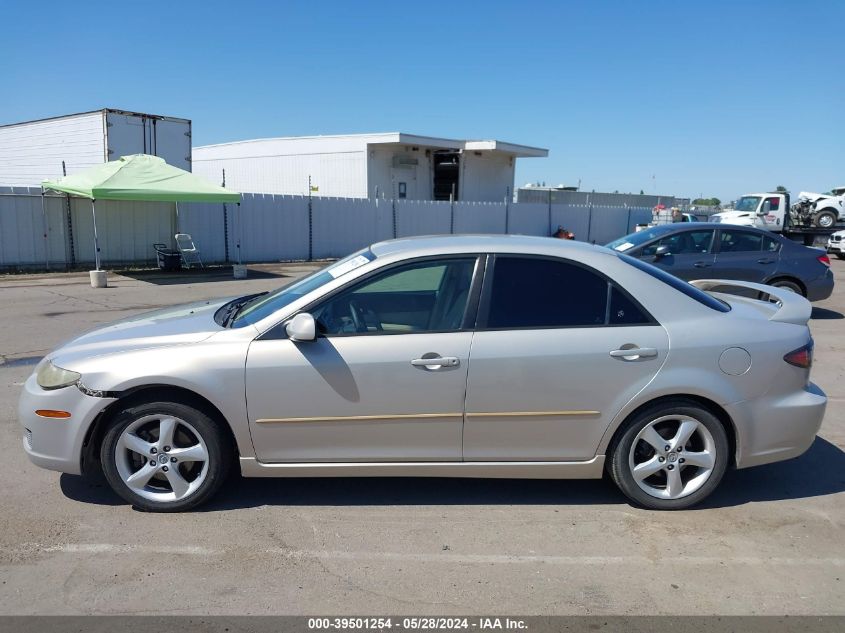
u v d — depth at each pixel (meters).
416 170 29.59
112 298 12.80
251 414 3.74
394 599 3.11
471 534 3.71
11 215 16.25
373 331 3.83
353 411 3.75
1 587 3.15
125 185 15.19
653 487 4.01
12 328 9.54
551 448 3.86
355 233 23.34
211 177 32.44
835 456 4.93
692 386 3.79
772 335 3.94
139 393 3.81
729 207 36.34
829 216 27.50
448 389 3.75
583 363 3.76
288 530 3.73
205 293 13.69
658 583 3.26
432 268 3.94
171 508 3.87
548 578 3.29
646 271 4.03
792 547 3.62
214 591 3.15
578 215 32.59
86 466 3.89
